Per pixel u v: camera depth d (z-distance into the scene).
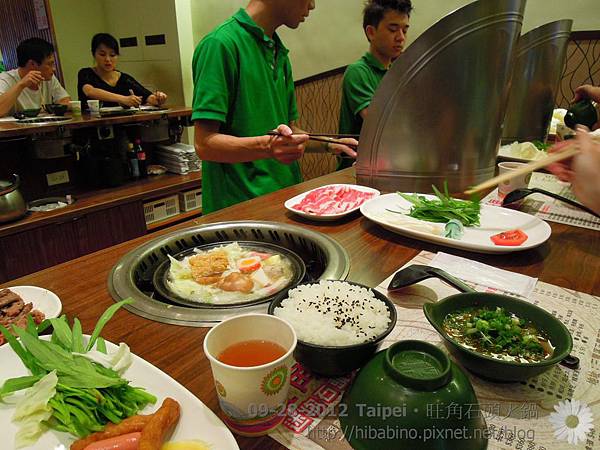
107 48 4.37
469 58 1.46
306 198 1.64
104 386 0.65
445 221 1.43
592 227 1.43
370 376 0.61
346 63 4.22
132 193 3.24
